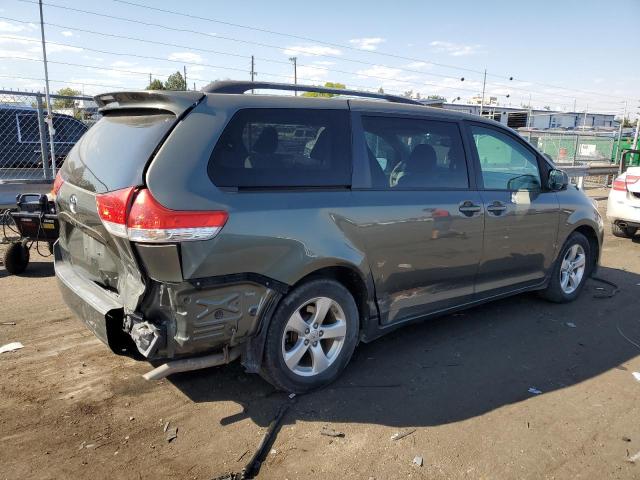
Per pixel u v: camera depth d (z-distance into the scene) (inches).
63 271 147.0
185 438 118.0
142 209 108.3
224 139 120.6
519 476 108.0
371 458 112.6
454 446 117.4
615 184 350.3
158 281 111.2
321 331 136.5
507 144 185.3
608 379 151.6
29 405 128.8
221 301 116.4
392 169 150.9
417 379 148.2
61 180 145.6
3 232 308.5
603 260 298.2
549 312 205.6
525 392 142.7
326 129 138.6
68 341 165.8
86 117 431.8
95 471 106.0
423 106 165.5
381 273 145.7
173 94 120.3
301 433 120.9
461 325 189.9
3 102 351.6
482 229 169.2
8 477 103.3
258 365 128.8
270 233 121.3
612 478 108.3
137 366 150.4
